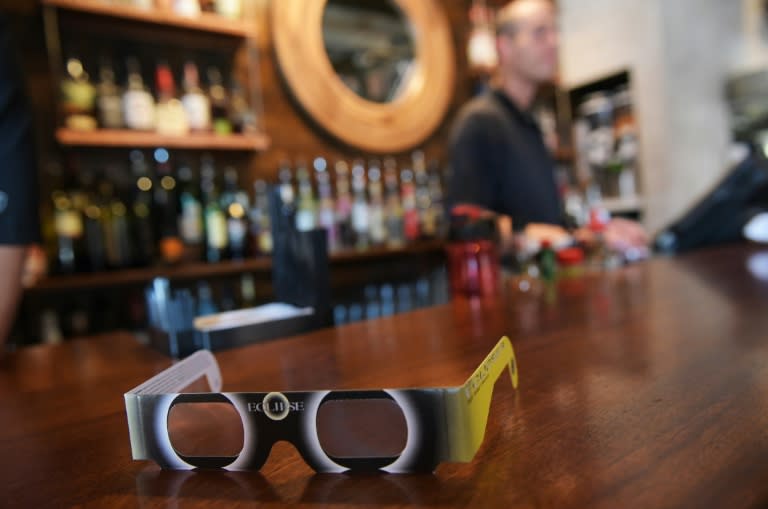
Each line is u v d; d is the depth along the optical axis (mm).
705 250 1704
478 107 1913
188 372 513
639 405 443
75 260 1797
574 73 3363
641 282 1161
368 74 2553
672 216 2902
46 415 597
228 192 2146
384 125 2596
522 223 1672
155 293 937
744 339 621
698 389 468
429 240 2623
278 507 337
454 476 353
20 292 1020
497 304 1059
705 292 968
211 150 2115
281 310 975
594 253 1591
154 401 409
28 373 832
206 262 2002
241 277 2158
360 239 2357
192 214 1924
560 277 1358
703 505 287
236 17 2043
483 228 1192
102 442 490
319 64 2379
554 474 339
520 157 1900
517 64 2016
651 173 2986
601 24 3182
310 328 937
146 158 1980
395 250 2363
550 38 1973
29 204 1018
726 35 3258
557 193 2084
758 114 3066
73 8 1691
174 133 1847
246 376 662
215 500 354
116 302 1901
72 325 1811
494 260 1175
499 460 368
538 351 654
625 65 3070
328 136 2428
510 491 324
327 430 374
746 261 1345
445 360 663
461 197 1870
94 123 1799
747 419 393
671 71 2902
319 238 948
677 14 2949
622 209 3141
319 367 681
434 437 352
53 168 1798
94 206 1850
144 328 1884
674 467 331
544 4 1981
